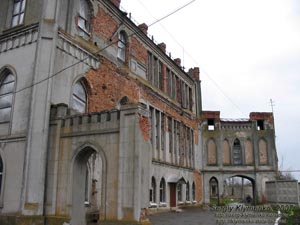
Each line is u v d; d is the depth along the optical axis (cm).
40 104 1753
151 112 3066
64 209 1557
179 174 3459
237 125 4444
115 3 2641
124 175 1452
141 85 2898
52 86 1816
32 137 1706
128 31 2789
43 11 1911
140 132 1477
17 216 1616
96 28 2342
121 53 2678
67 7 2075
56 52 1897
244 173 4278
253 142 4375
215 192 5747
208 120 4575
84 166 1673
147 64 3109
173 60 3706
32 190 1630
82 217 1617
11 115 1872
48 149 1703
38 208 1598
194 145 4050
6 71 2009
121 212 1419
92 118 1617
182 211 3116
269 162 4303
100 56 2325
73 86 2006
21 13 2102
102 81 2309
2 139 1866
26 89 1850
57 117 1730
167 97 3456
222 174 4269
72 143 1642
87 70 2158
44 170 1658
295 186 3484
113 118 1558
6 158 1819
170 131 3428
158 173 2956
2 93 2002
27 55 1908
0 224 1675
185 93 4044
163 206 2955
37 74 1795
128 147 1474
